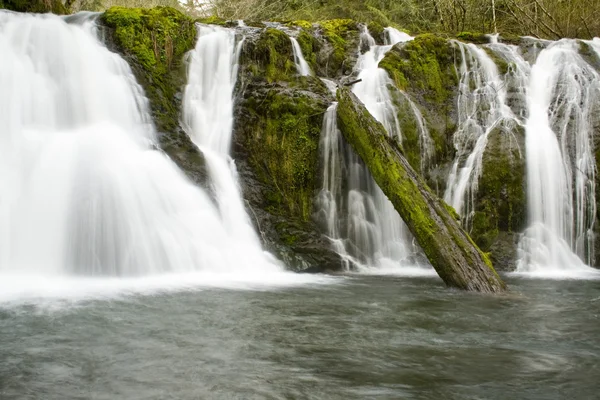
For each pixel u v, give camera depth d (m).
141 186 7.98
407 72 11.98
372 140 8.91
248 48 11.52
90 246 7.12
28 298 5.58
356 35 13.98
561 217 10.50
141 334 4.42
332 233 10.09
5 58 8.76
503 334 4.70
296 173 10.30
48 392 3.20
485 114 11.57
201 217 8.48
